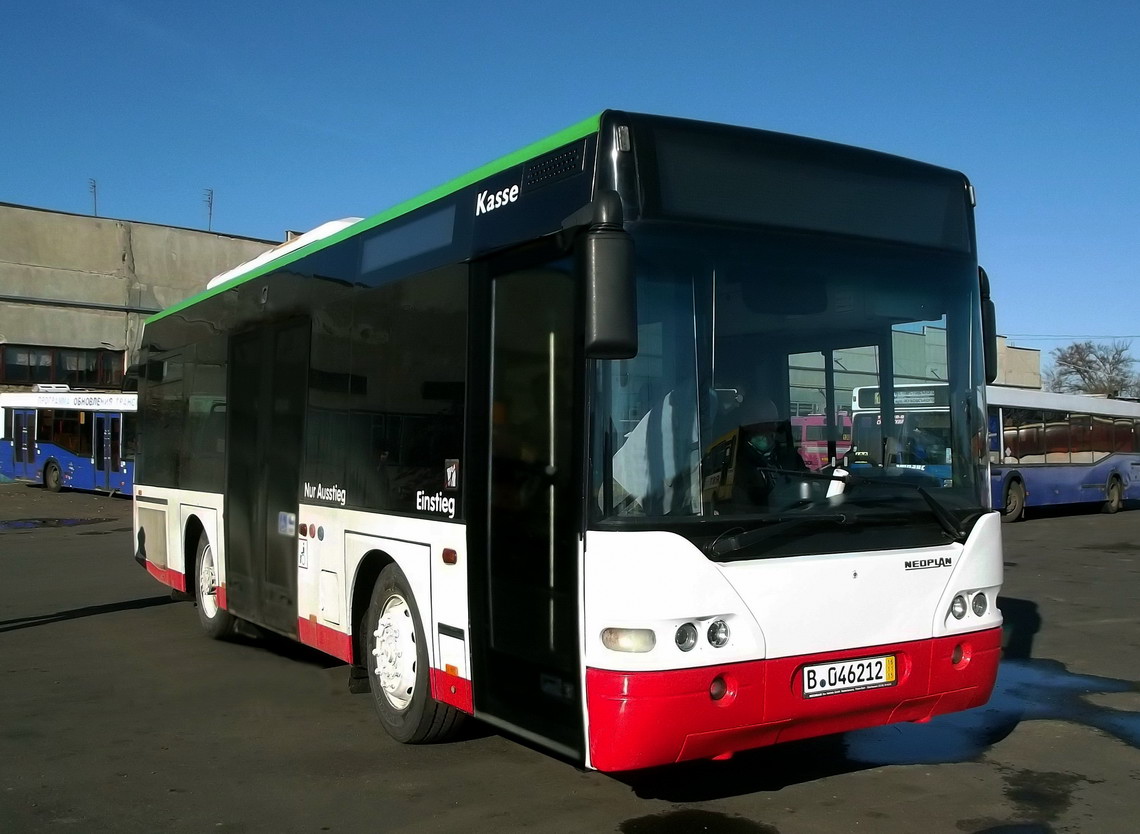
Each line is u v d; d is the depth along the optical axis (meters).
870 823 4.95
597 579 4.43
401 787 5.50
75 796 5.40
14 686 7.82
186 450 9.84
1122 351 81.06
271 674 8.20
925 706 5.06
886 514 4.96
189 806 5.24
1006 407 24.05
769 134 5.01
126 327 45.97
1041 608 11.35
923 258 5.37
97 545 18.50
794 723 4.65
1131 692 7.54
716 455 4.61
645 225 4.60
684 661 4.39
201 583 9.54
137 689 7.71
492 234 5.27
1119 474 27.69
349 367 6.73
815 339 4.95
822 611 4.70
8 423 35.94
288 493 7.55
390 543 6.08
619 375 4.49
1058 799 5.29
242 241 49.72
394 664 6.19
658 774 5.68
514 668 4.94
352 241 6.80
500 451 5.08
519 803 5.25
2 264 42.69
